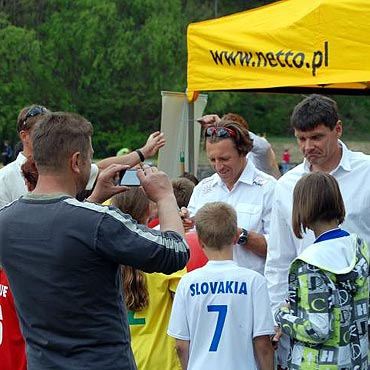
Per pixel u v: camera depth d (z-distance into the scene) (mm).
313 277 3648
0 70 58000
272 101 65000
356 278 3740
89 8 59031
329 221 3812
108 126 62281
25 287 3016
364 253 3846
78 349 2969
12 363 4445
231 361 3959
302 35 5320
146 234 2961
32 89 59156
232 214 4078
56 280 2955
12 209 3107
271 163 6773
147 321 4312
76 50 59531
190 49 6348
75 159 3068
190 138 7656
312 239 4219
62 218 2977
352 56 5047
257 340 3980
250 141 4895
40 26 60875
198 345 4016
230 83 6008
